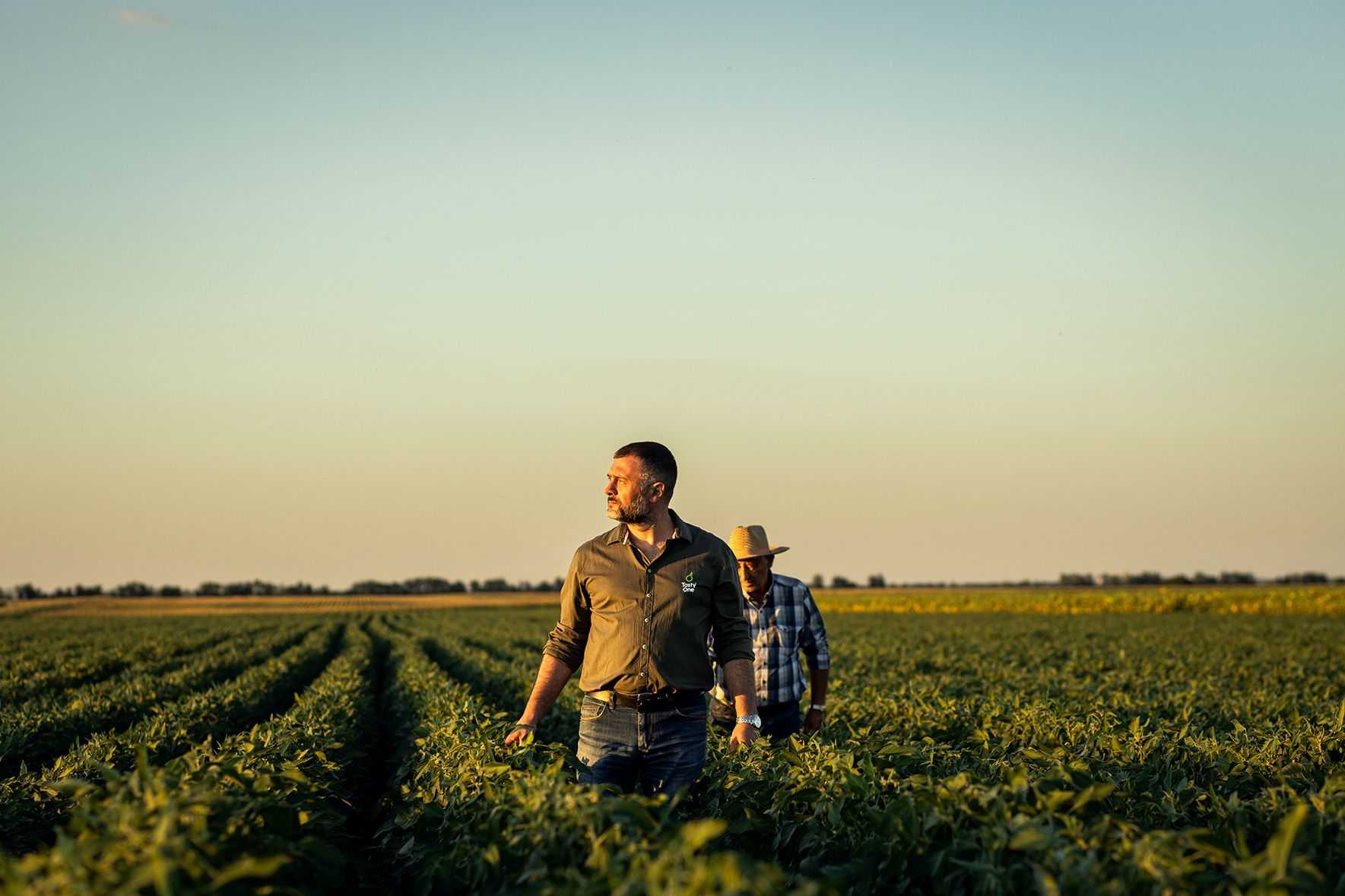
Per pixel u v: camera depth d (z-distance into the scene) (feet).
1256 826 17.17
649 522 20.12
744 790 19.01
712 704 28.17
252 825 15.93
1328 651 92.63
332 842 21.24
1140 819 18.02
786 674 28.63
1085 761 20.48
